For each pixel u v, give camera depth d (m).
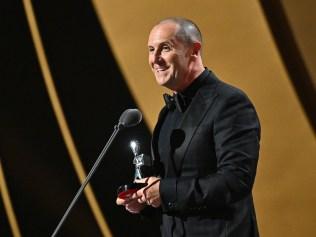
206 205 5.73
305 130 8.99
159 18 9.74
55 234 6.43
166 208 5.84
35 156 10.38
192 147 5.98
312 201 9.02
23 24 10.36
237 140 5.75
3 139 10.45
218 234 5.89
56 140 10.30
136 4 9.87
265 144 9.20
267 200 9.23
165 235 6.26
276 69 9.10
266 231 9.26
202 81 6.22
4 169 10.48
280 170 9.14
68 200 10.30
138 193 5.88
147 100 9.84
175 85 6.22
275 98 9.12
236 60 9.30
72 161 10.24
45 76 10.30
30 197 10.46
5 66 10.42
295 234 9.12
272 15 9.10
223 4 9.37
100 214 10.17
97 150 10.11
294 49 8.99
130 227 10.09
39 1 10.30
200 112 6.07
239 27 9.29
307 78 8.94
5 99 10.45
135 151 6.39
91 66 10.12
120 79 9.98
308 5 8.91
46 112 10.32
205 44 9.45
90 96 10.13
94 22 10.09
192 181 5.75
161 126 6.50
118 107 9.99
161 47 6.15
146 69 9.85
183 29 6.16
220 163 5.75
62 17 10.23
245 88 9.27
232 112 5.87
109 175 10.07
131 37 9.91
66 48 10.22
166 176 6.17
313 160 8.97
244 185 5.64
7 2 10.41
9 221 10.54
